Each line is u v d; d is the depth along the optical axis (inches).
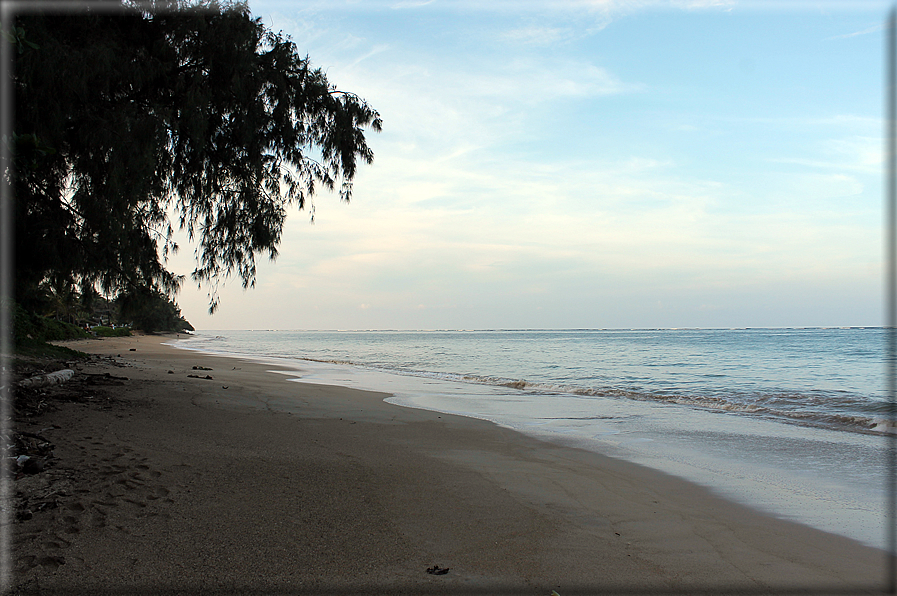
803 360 1279.5
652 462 281.1
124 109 321.7
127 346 1578.5
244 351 1934.1
